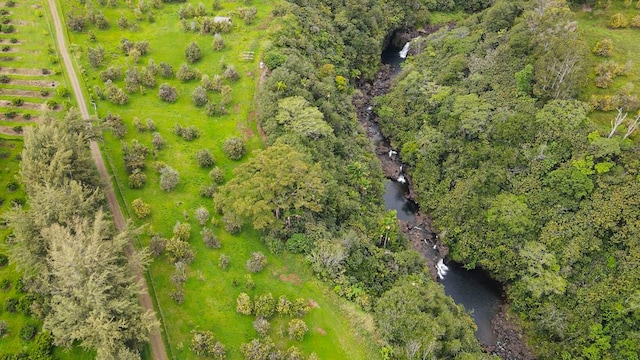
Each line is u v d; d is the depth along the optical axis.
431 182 98.62
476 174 91.25
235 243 71.50
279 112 84.38
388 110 116.25
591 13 118.38
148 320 52.53
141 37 106.00
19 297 60.78
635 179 77.12
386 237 81.56
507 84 99.88
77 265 49.91
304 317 64.12
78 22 103.69
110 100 90.44
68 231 53.19
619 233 75.19
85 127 73.06
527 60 99.62
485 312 82.38
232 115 91.25
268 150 73.38
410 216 97.94
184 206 75.62
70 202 57.81
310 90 94.69
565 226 79.81
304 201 69.44
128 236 59.25
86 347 51.94
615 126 81.19
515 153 88.69
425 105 110.00
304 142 82.25
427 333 60.34
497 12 114.81
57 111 87.38
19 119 85.12
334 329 63.31
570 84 89.62
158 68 97.38
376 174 97.25
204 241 70.00
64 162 62.62
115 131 83.94
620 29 113.12
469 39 117.38
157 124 88.12
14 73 93.69
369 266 73.12
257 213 66.44
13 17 105.12
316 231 72.88
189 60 100.44
